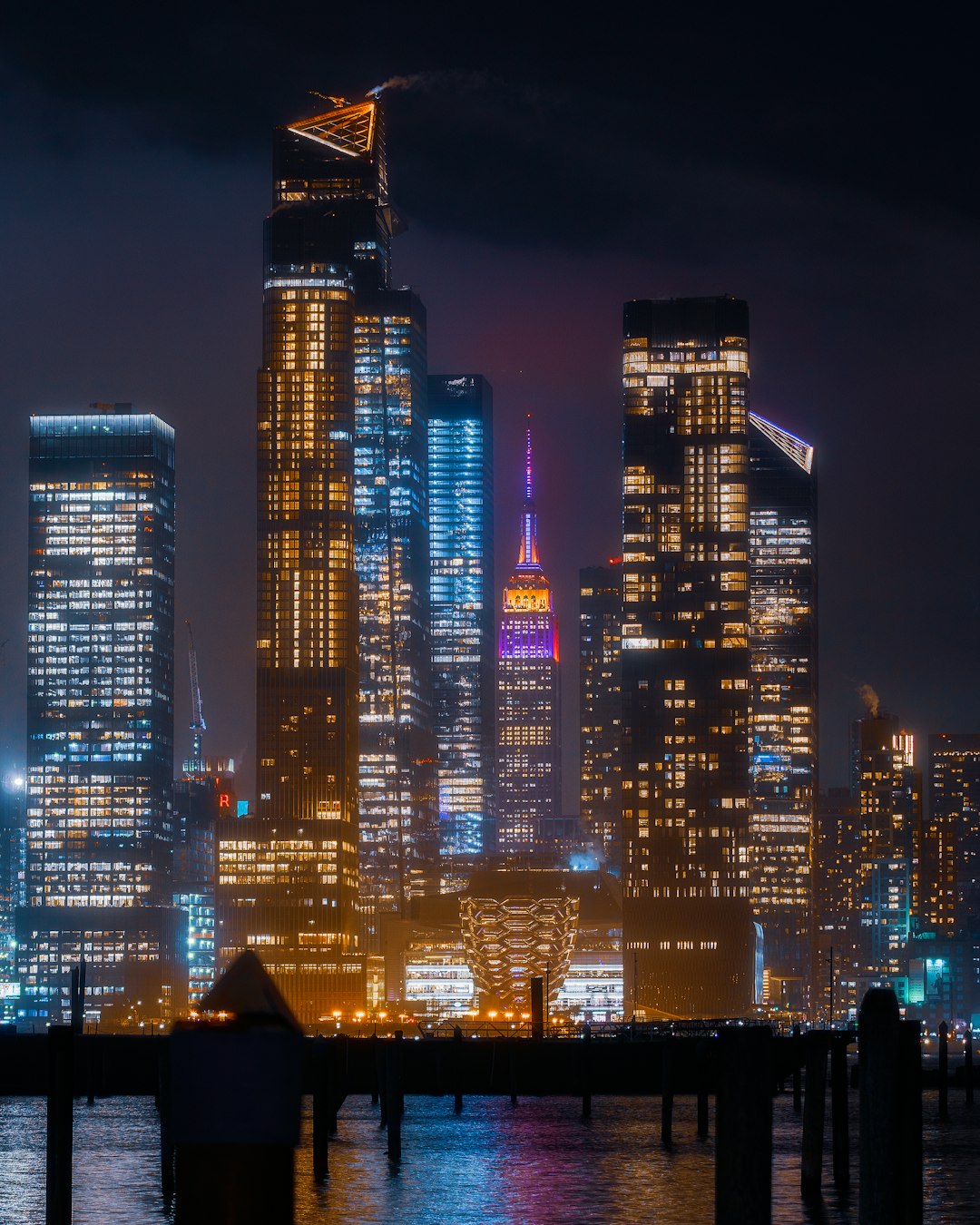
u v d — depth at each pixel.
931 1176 187.38
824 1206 153.88
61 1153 109.94
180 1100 17.91
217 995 18.25
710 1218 157.12
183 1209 17.69
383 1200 166.50
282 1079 17.84
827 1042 162.75
